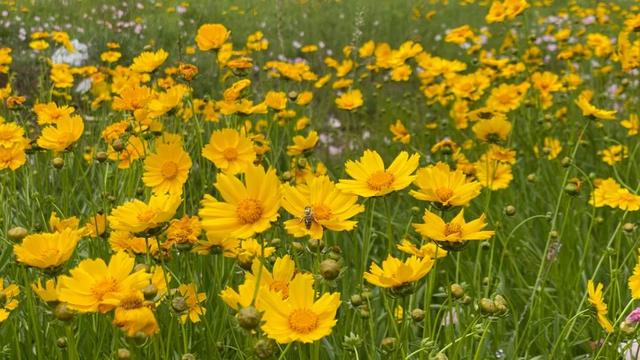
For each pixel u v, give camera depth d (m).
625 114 2.73
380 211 2.06
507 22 4.39
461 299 1.24
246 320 1.01
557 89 2.48
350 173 1.17
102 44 3.62
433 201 1.16
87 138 2.29
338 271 1.09
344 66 2.75
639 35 2.66
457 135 2.73
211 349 1.26
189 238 1.21
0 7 4.11
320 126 2.91
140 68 1.64
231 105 1.59
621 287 1.56
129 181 1.52
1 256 1.47
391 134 2.89
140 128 1.54
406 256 1.61
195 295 1.18
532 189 2.16
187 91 1.76
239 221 1.07
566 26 4.22
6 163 1.43
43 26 3.89
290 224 1.10
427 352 1.21
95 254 1.39
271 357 1.08
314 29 4.48
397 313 1.26
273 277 1.14
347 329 1.29
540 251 1.77
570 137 2.43
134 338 1.06
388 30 4.62
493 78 2.79
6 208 1.58
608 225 1.86
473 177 1.75
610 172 2.27
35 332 1.21
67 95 2.47
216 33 1.79
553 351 1.28
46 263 1.08
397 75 2.64
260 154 1.58
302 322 1.04
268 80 3.00
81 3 4.25
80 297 1.05
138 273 1.07
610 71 3.10
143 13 4.41
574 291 1.50
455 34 2.74
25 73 3.29
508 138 2.23
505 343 1.45
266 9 4.82
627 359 1.32
